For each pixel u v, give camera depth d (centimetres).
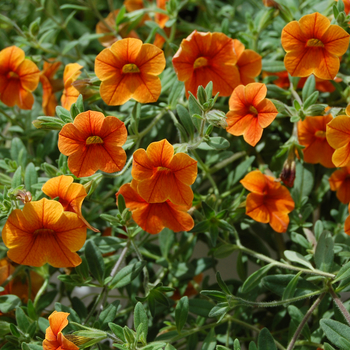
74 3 69
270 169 60
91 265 56
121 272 56
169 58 62
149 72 54
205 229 56
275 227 56
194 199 58
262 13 61
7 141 64
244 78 58
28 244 53
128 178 60
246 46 61
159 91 55
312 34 54
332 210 59
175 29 63
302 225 58
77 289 70
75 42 63
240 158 62
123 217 55
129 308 59
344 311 54
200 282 64
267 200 57
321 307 58
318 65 55
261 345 54
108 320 55
